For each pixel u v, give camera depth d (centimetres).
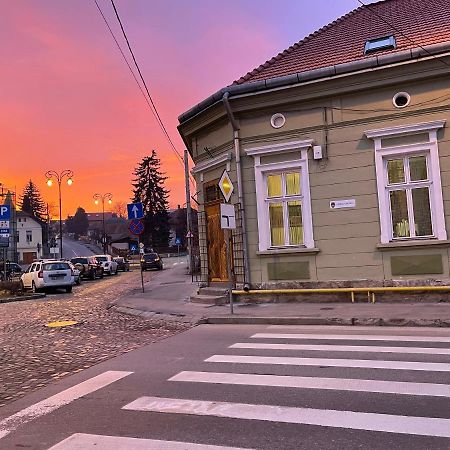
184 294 1697
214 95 1353
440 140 1157
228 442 399
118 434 431
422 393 500
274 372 615
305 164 1274
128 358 764
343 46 1380
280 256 1298
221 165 1427
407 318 933
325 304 1187
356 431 408
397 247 1184
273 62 1444
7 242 2206
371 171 1215
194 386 570
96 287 2705
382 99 1205
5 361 811
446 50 1127
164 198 8819
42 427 464
